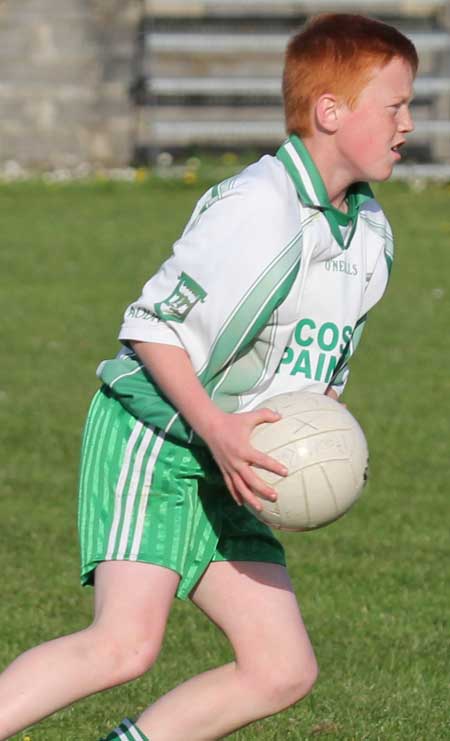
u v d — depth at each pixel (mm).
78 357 31172
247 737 13711
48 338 32750
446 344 32719
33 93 60781
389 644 16516
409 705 14664
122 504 11383
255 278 11016
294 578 18766
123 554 11242
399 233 45750
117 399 11680
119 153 61250
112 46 60938
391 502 22172
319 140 11641
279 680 11164
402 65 11562
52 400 27812
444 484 23062
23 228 46906
